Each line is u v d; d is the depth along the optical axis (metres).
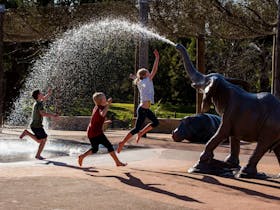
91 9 17.41
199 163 8.56
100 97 8.69
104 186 7.18
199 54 18.25
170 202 6.43
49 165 8.95
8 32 19.38
